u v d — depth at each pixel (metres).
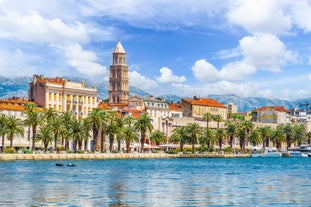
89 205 69.38
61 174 115.75
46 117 190.12
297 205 72.19
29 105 189.00
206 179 112.94
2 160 156.00
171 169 144.88
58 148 198.00
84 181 100.81
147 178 111.88
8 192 80.50
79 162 165.50
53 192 81.69
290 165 183.00
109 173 122.81
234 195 82.25
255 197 79.94
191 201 74.56
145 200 74.81
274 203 73.81
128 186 93.44
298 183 105.06
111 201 73.25
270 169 155.25
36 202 70.69
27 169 126.69
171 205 70.69
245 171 143.50
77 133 190.62
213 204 72.12
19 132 181.62
